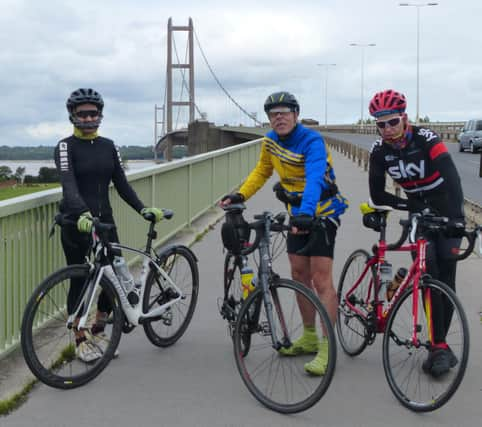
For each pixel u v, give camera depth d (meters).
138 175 6.93
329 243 4.16
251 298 3.89
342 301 4.62
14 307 4.41
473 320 5.27
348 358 4.47
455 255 4.16
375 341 4.79
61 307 4.43
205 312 5.58
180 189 9.18
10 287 4.35
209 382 4.02
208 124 85.31
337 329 4.68
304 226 3.77
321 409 3.64
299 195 4.24
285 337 3.92
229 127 83.00
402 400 3.67
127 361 4.40
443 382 3.84
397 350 4.41
